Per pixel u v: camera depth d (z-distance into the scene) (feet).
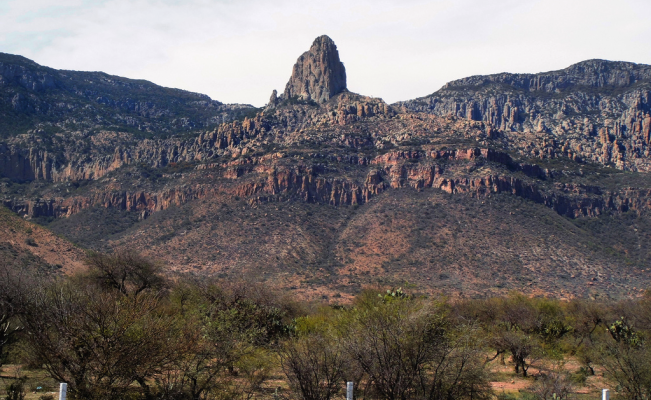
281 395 84.23
